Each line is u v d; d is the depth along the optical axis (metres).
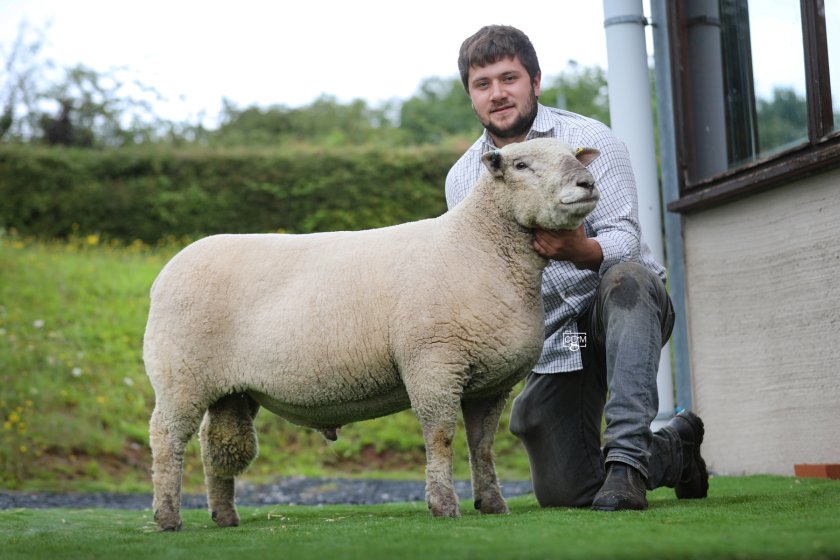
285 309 3.21
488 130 3.72
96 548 2.52
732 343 5.09
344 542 2.32
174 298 3.29
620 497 2.91
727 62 5.23
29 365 8.76
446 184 3.95
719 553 1.81
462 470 7.88
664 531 2.23
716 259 5.21
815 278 4.44
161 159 14.27
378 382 3.16
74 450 7.70
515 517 2.78
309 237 3.36
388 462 8.32
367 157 13.69
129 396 8.60
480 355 3.02
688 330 5.47
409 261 3.09
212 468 3.42
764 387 4.83
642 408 3.02
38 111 18.88
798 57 4.61
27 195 14.19
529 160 3.01
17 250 12.27
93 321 9.83
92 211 14.19
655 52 5.85
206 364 3.27
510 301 3.06
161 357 3.27
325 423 3.41
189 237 14.08
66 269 11.26
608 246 3.26
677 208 5.41
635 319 3.10
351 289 3.14
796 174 4.42
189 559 2.16
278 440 8.46
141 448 7.97
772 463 4.79
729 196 4.93
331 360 3.14
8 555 2.40
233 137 19.64
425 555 1.96
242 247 3.36
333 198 13.72
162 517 3.18
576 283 3.54
